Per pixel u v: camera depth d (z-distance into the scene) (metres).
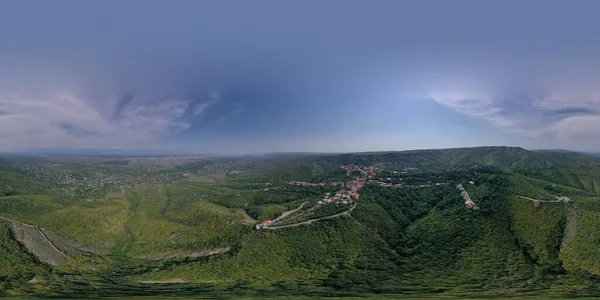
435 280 173.88
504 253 187.75
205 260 198.38
